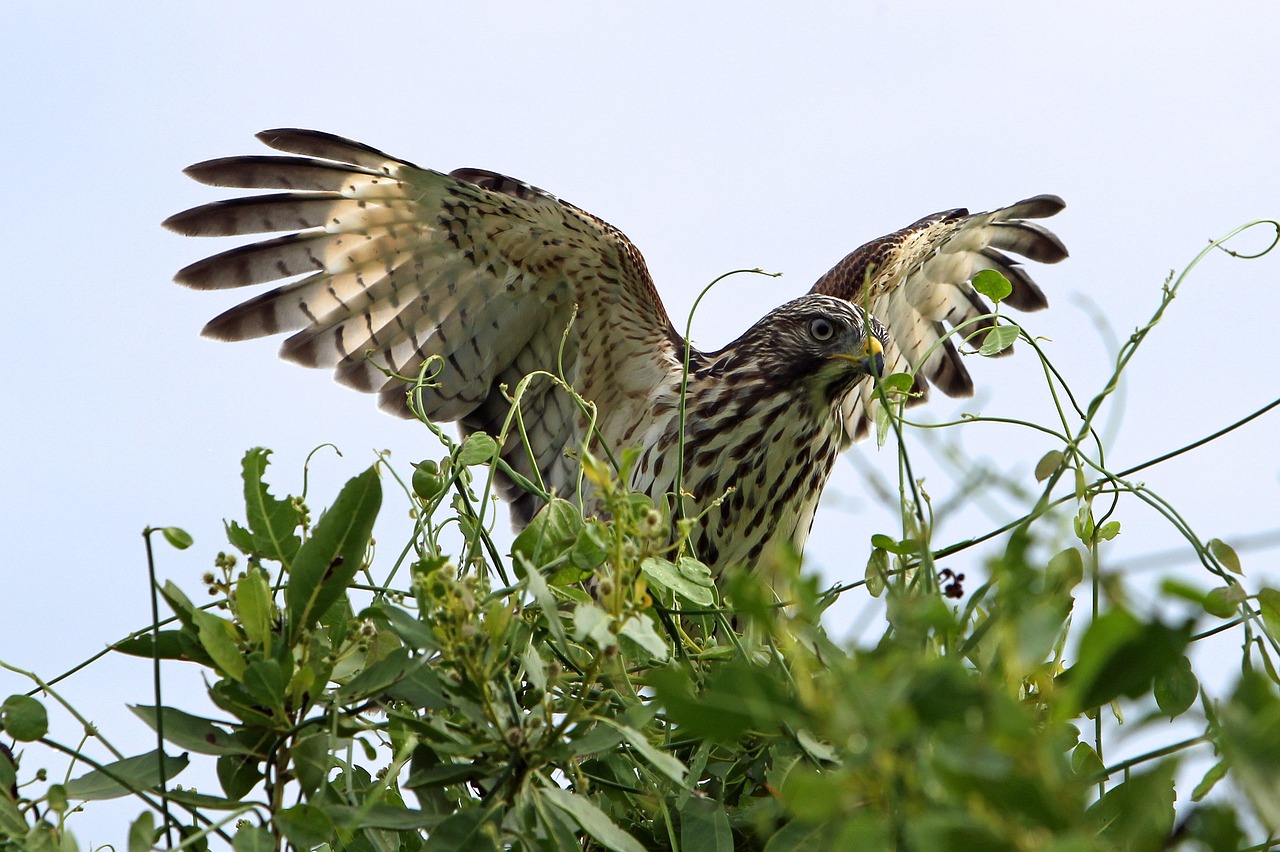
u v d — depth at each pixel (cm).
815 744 505
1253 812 370
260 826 541
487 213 1308
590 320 1362
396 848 615
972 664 552
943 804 346
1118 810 483
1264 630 521
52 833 534
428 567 586
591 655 624
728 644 675
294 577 564
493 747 546
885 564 618
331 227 1312
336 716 543
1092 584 558
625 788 617
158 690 553
